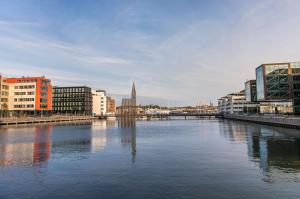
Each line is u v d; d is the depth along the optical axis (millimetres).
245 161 36562
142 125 148875
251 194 23094
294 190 24016
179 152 45094
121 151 46781
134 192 23797
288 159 37375
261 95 145750
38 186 25688
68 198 22406
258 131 86188
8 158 40094
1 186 25750
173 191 23984
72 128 116062
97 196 22844
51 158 40031
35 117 161250
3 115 169375
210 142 59250
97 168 33094
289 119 91625
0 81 166500
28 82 181250
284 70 137750
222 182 26609
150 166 34000
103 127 126438
